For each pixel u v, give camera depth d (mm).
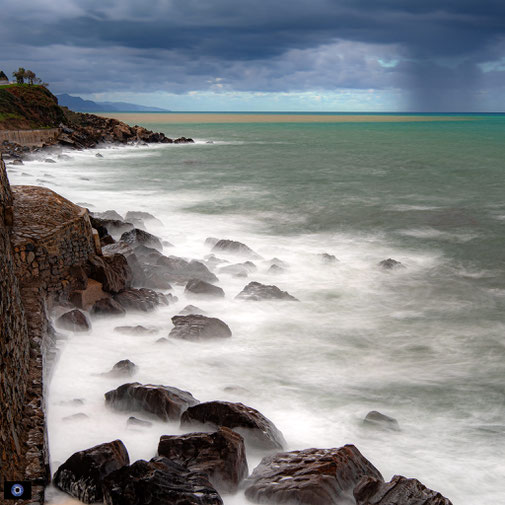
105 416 12102
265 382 14445
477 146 119438
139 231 25969
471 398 13961
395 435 11984
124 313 18141
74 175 59219
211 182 56500
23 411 10469
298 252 28641
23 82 111000
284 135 169125
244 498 9414
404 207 43656
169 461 9250
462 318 20094
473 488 10250
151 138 113125
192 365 15203
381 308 21000
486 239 33188
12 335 10812
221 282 23031
